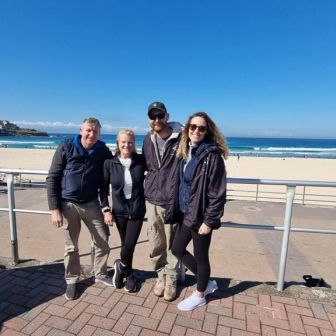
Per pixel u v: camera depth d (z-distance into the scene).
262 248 5.99
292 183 2.77
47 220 7.36
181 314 2.59
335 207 9.59
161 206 2.75
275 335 2.34
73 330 2.37
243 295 2.89
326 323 2.49
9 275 3.24
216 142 2.49
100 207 3.02
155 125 2.67
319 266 5.24
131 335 2.32
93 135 2.77
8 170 3.33
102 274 3.10
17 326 2.41
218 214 2.42
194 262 2.73
